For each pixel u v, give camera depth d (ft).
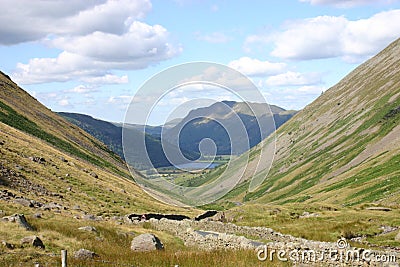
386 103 634.43
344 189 397.19
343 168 525.75
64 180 255.70
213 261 83.25
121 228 142.20
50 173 256.32
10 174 214.90
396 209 214.90
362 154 529.86
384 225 154.61
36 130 408.67
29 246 88.58
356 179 425.69
